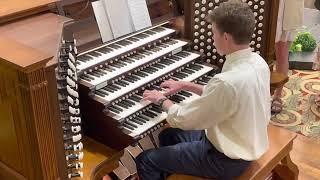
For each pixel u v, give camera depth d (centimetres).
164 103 242
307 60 445
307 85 422
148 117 250
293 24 337
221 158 230
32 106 179
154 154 246
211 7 295
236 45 221
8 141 200
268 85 234
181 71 286
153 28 294
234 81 213
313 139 356
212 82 217
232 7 217
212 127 227
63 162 201
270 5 308
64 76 206
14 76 179
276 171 284
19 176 203
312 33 480
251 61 224
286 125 371
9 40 193
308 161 334
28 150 191
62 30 211
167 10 303
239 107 217
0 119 199
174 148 243
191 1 291
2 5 219
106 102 239
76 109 210
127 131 240
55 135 193
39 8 222
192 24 297
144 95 249
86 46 260
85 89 243
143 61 270
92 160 237
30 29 208
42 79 178
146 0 291
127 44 274
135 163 271
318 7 460
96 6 260
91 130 251
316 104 394
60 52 202
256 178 240
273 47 326
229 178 235
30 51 181
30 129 185
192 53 296
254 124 225
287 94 410
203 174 238
